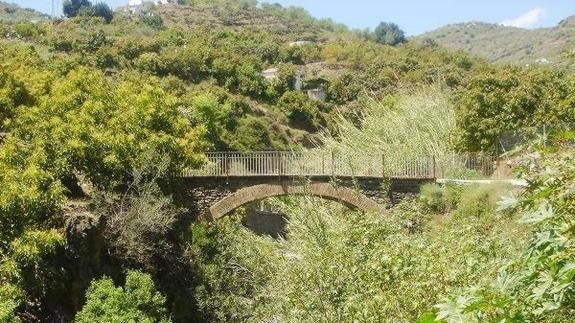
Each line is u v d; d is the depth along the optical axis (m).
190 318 20.97
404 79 69.50
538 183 4.33
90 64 58.91
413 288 8.58
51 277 17.02
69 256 17.84
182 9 117.75
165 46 71.19
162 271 21.05
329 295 9.82
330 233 11.55
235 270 21.94
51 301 17.09
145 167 21.36
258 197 24.42
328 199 24.84
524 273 3.76
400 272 9.07
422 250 9.71
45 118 21.00
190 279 21.78
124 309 16.67
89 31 69.25
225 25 113.88
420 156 26.48
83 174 21.11
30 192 16.55
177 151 22.91
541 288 3.51
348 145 32.78
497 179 22.95
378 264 9.38
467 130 31.02
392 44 125.75
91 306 16.55
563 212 3.88
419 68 73.94
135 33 81.12
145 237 20.50
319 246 11.35
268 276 19.12
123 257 19.50
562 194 4.03
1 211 16.28
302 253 13.24
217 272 21.59
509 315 3.65
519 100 30.52
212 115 49.06
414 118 32.75
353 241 10.81
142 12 112.56
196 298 21.19
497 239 9.82
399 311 8.53
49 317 16.73
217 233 22.97
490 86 31.92
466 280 8.31
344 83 70.12
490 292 3.85
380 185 24.94
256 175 24.17
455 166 26.38
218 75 63.41
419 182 25.30
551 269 3.51
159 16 104.50
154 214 20.06
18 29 64.81
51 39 62.75
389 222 11.42
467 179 25.66
